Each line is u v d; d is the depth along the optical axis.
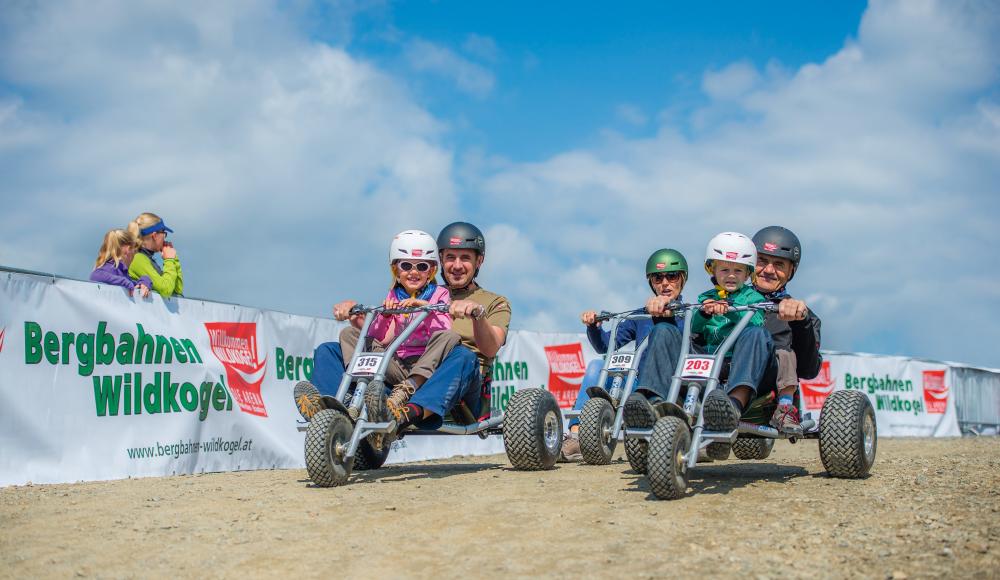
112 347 7.17
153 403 7.44
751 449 7.71
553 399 7.18
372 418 5.97
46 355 6.71
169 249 8.05
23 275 6.62
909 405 17.89
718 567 3.79
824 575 3.63
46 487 6.29
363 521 4.73
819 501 5.09
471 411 6.97
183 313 7.84
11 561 4.05
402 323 6.76
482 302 7.40
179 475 7.47
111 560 4.05
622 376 8.11
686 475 5.20
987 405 19.84
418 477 6.55
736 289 6.00
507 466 7.83
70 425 6.80
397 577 3.78
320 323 9.30
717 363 5.37
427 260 6.71
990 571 3.55
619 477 6.36
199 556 4.10
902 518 4.56
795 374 6.11
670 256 7.97
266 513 4.97
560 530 4.47
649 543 4.20
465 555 4.07
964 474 6.18
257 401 8.46
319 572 3.86
